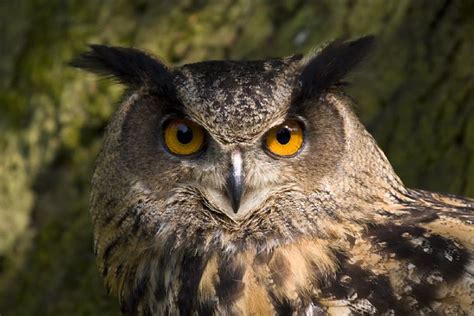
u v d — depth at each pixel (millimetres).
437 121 13625
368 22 14641
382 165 10148
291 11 15531
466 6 13969
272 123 9898
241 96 9859
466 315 9250
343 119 9984
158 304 10164
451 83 13742
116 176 10219
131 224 10203
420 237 9711
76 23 16969
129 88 10406
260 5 15789
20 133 16906
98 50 10742
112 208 10281
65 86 16734
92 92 16578
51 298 15953
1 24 17609
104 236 10422
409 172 13531
